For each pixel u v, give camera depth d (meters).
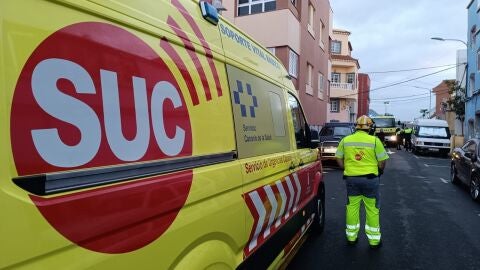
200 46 2.62
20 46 1.47
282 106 4.30
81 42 1.71
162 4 2.32
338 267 5.20
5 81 1.41
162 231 2.04
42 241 1.47
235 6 20.75
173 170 2.20
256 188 3.26
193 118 2.43
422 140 25.88
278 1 19.69
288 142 4.43
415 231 6.99
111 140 1.82
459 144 27.83
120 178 1.84
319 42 27.83
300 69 22.33
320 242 6.27
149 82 2.08
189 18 2.59
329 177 13.74
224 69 2.93
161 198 2.04
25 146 1.46
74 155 1.64
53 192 1.54
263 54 4.00
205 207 2.44
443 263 5.40
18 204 1.40
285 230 4.23
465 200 9.97
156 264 2.00
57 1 1.63
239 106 3.11
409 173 15.45
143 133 2.01
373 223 5.97
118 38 1.92
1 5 1.43
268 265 3.64
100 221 1.69
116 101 1.87
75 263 1.58
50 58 1.58
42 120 1.53
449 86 32.88
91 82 1.74
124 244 1.81
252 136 3.31
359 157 5.99
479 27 24.53
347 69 50.06
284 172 4.15
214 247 2.53
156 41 2.19
